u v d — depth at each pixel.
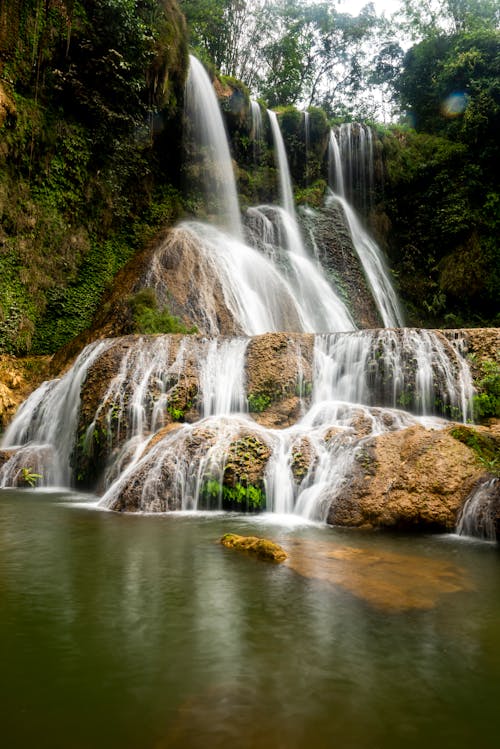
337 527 6.03
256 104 22.77
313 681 2.48
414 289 24.17
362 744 2.00
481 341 9.68
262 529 5.82
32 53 14.93
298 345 10.24
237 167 21.66
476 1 30.89
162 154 19.42
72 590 3.72
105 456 8.68
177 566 4.32
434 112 29.14
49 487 9.32
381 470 6.48
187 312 14.54
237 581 3.94
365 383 9.76
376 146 24.86
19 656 2.71
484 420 8.84
